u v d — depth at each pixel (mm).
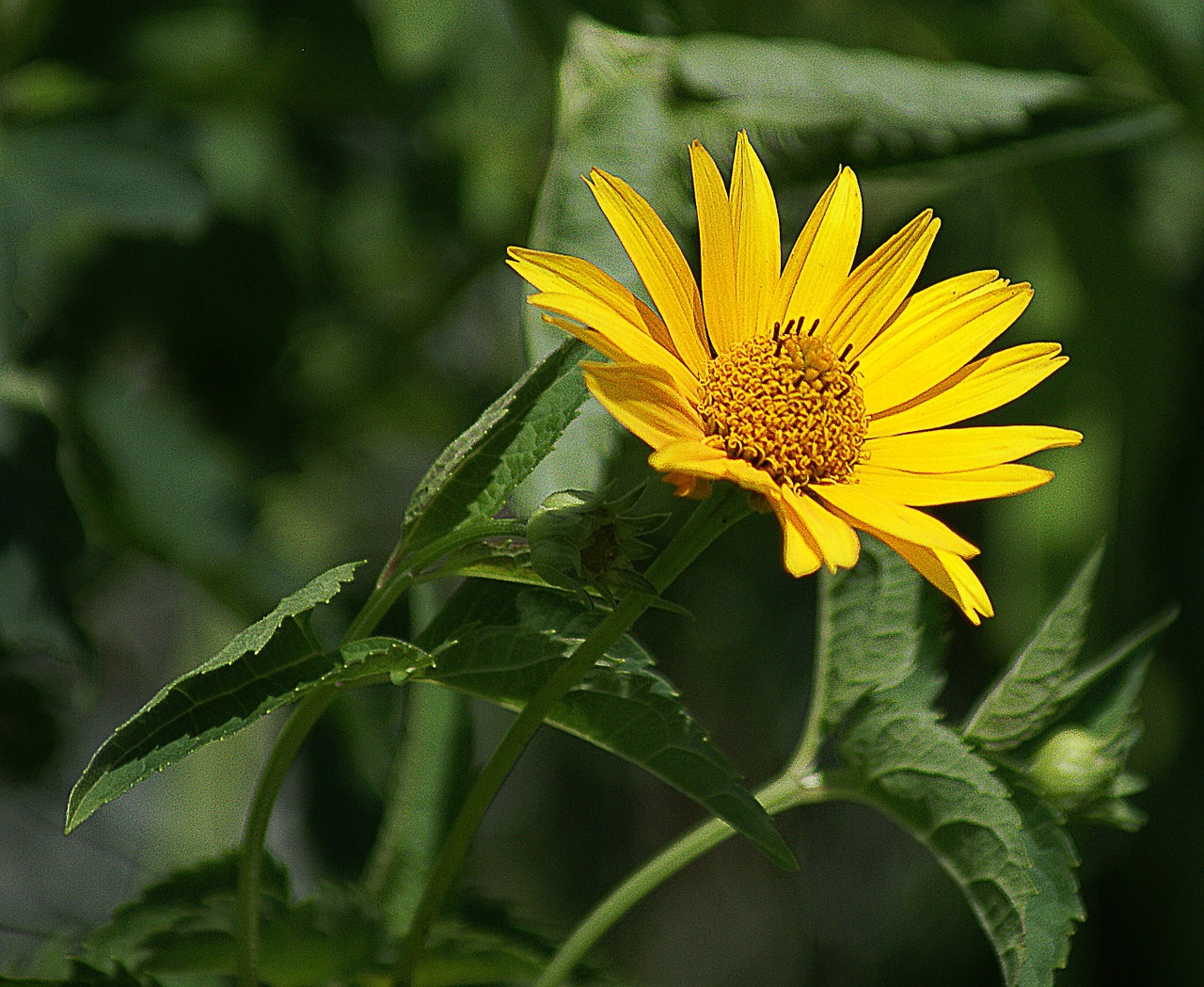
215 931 840
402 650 796
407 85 1066
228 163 1003
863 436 819
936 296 829
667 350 811
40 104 953
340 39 978
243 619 960
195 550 947
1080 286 1050
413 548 804
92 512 945
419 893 856
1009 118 894
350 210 1074
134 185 932
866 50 903
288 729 807
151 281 1017
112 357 1020
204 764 1010
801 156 888
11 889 989
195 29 970
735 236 822
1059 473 1050
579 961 856
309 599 787
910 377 826
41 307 972
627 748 809
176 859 990
